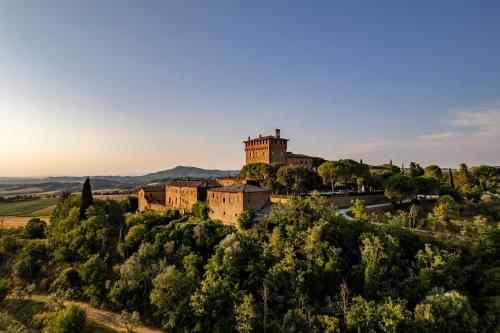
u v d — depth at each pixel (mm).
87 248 68812
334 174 87938
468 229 48031
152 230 68688
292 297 44844
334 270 45188
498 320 34906
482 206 69000
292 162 120625
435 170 114812
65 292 59750
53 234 79812
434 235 49250
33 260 69938
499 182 109500
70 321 46875
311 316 41281
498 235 44656
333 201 75250
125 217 85812
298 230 52844
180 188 92000
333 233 50750
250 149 122188
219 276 49625
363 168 93750
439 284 41250
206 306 47312
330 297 44344
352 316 38281
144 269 57594
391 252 44844
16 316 55406
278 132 118938
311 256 47531
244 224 60469
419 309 36562
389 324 35500
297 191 85438
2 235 86312
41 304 57938
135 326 50656
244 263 51344
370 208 72250
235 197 68000
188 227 64938
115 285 56688
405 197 75688
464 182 107812
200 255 58031
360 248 47281
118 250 66062
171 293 50594
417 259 45188
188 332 47000
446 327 34969
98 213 78750
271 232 56312
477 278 41656
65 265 67938
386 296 40875
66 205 89375
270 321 43594
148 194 102188
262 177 97938
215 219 73812
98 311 55500
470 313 35312
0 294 58906
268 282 46719
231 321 45281
